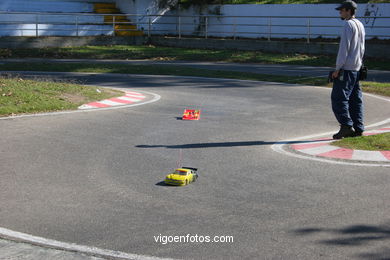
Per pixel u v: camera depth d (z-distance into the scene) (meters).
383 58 26.72
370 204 5.56
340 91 8.56
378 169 6.96
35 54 29.75
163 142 8.80
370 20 29.48
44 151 8.08
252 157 7.73
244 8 34.78
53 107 12.10
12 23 32.72
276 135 9.43
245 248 4.48
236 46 32.41
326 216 5.21
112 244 4.59
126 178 6.64
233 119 11.19
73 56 29.53
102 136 9.25
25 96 12.60
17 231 4.90
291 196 5.87
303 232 4.82
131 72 21.80
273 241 4.62
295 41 31.73
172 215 5.30
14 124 10.25
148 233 4.83
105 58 29.25
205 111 12.28
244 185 6.30
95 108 12.48
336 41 30.66
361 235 4.73
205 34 37.06
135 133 9.56
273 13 33.50
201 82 18.64
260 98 14.62
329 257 4.28
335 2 31.62
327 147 8.23
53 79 18.69
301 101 14.05
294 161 7.46
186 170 6.44
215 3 36.75
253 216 5.25
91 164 7.33
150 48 33.81
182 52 31.47
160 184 6.38
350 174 6.73
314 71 22.50
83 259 4.28
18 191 6.11
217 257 4.31
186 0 38.41
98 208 5.53
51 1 35.75
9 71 21.95
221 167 7.17
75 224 5.07
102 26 36.69
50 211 5.45
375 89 16.03
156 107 12.80
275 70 22.97
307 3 32.69
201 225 5.02
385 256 4.29
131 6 37.69
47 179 6.59
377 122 10.95
